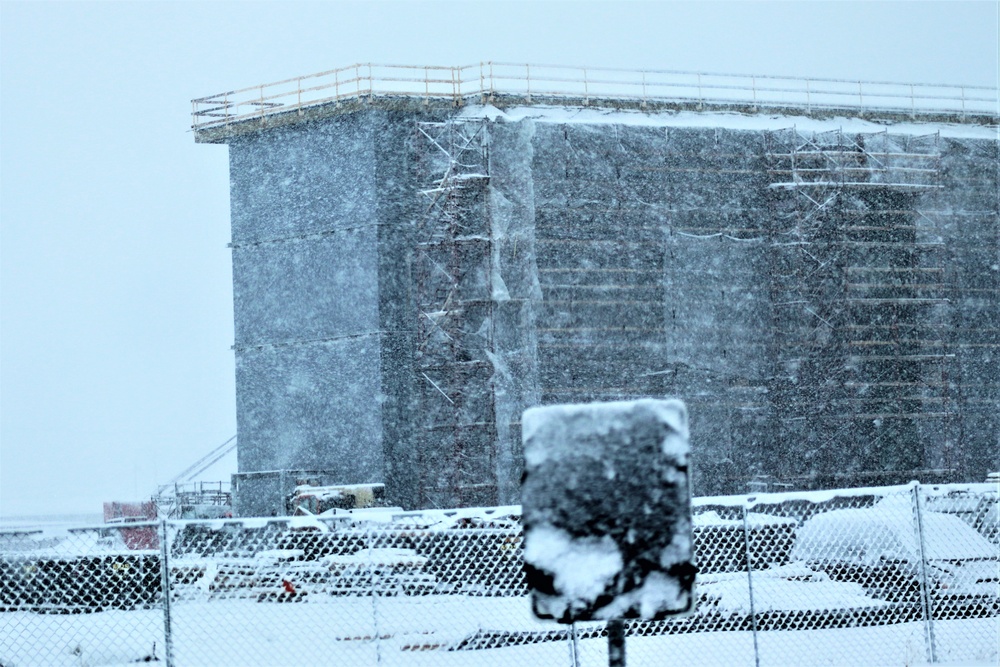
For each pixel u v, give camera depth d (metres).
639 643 17.44
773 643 17.23
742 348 47.72
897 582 20.86
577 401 45.62
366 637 17.92
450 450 45.94
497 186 46.28
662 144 47.84
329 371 47.25
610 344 46.19
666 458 6.84
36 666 17.97
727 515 39.28
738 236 48.38
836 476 47.62
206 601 22.61
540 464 6.84
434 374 46.44
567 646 17.20
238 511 46.41
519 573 20.14
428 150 47.47
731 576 20.91
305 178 48.59
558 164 46.59
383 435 45.75
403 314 46.75
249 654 17.67
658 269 47.16
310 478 45.53
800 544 22.23
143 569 22.59
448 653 17.05
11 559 20.77
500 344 45.62
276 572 22.38
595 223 46.69
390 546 24.55
